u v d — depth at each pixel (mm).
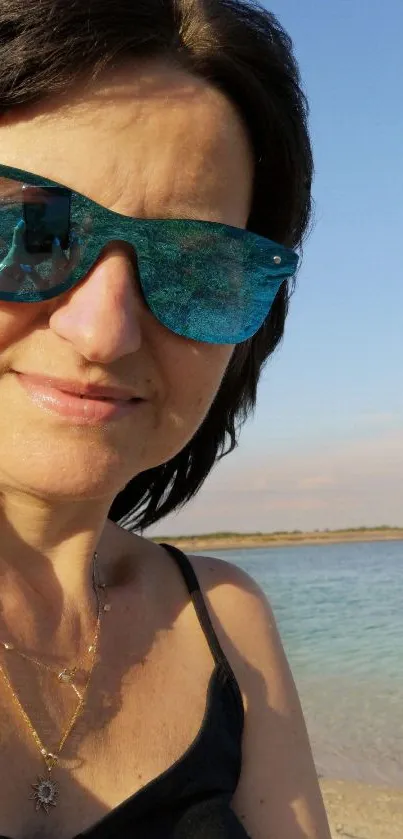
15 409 300
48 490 302
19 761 304
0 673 318
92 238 301
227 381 487
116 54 299
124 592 385
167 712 357
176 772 336
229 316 349
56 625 345
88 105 300
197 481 522
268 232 420
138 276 313
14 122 295
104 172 303
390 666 3271
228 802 357
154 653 373
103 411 303
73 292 296
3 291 290
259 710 405
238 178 358
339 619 4742
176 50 321
